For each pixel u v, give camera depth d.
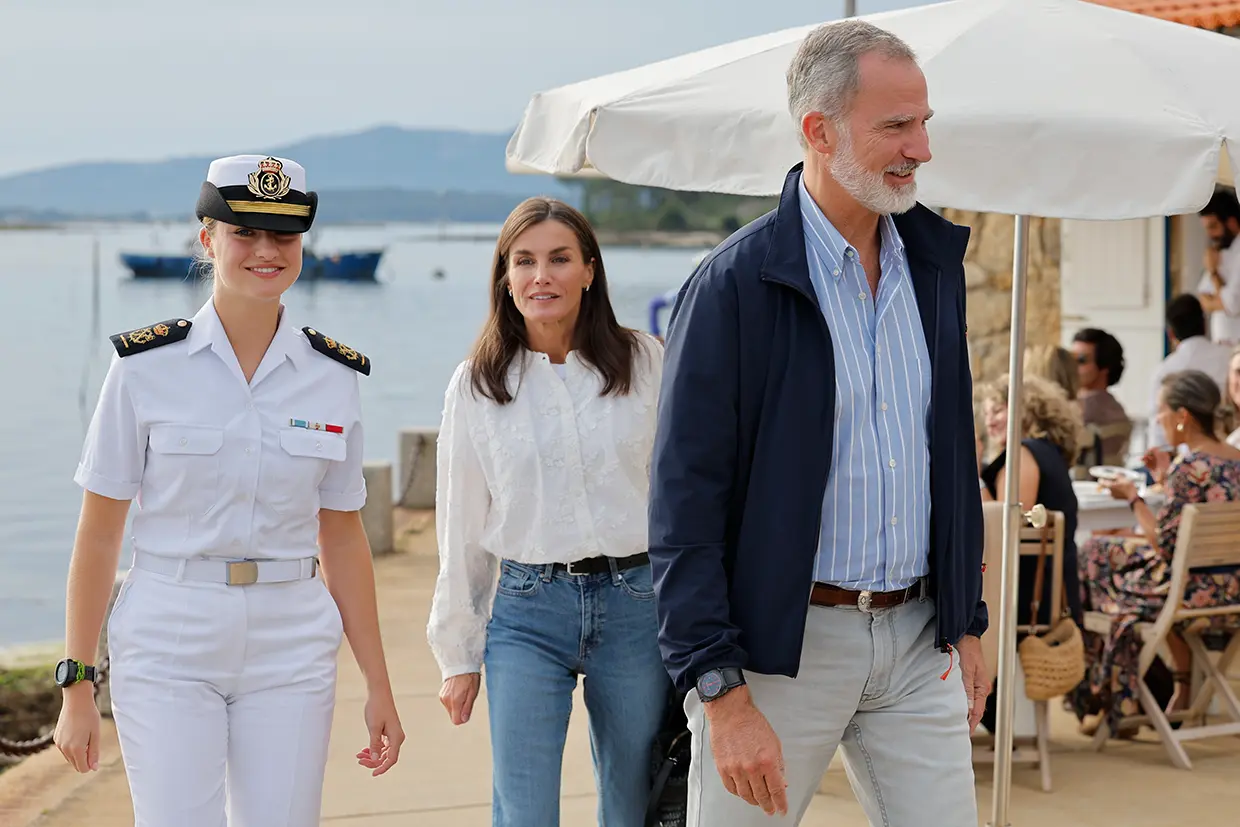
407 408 82.44
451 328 147.00
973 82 6.24
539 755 6.28
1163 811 9.10
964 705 5.34
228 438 5.21
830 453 4.95
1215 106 6.19
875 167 4.88
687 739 6.47
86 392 95.00
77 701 5.20
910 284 5.25
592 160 6.54
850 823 8.84
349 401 5.58
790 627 4.93
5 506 51.75
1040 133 6.02
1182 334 15.23
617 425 6.37
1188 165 5.97
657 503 4.96
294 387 5.41
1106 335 14.59
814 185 5.13
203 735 5.12
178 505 5.21
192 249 5.41
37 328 151.00
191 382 5.24
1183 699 11.02
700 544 4.90
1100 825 8.85
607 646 6.41
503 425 6.38
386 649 13.36
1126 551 10.48
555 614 6.36
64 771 9.98
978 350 19.36
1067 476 9.59
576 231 6.38
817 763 5.21
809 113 4.99
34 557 42.38
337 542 5.82
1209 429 10.34
